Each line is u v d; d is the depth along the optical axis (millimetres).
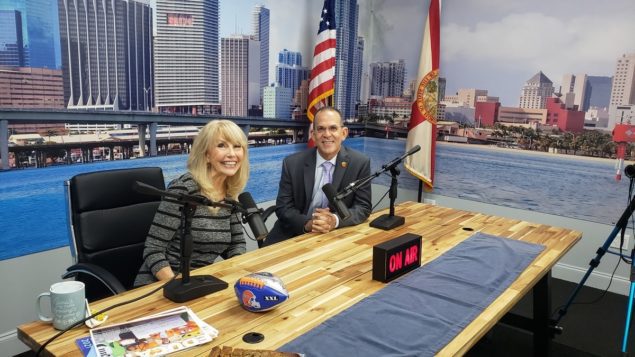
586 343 2418
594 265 2383
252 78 3430
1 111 2148
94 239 1713
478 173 3812
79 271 1614
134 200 1849
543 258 1761
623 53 3055
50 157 2361
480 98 3732
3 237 2209
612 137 3141
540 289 2135
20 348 2275
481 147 3766
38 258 2340
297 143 3891
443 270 1600
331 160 2457
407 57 4211
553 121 3393
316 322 1186
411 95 4219
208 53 3117
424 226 2205
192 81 3053
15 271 2258
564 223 3402
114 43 2588
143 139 2826
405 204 2713
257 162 3570
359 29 4328
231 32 3246
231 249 1892
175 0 2881
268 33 3498
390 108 4359
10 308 2252
